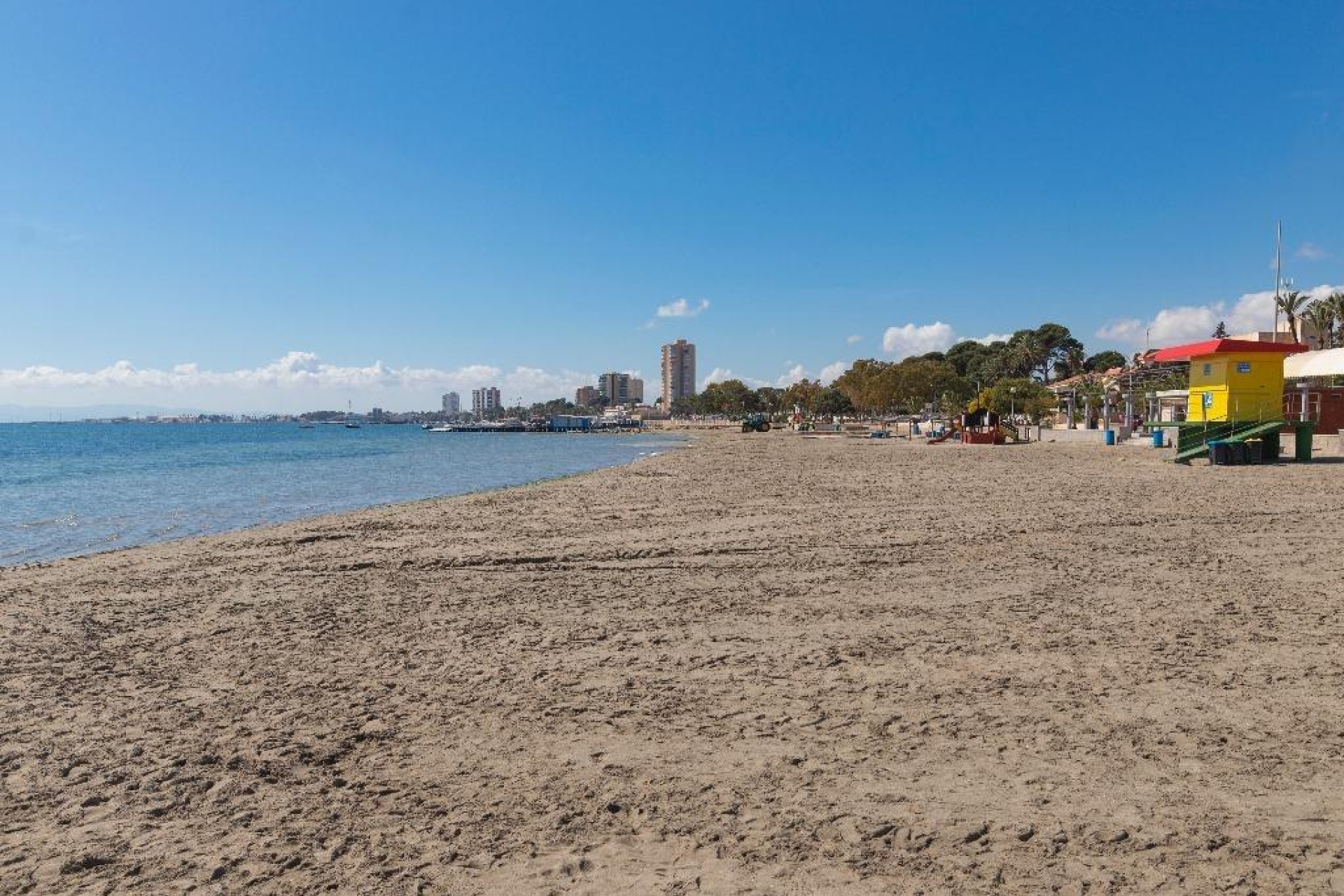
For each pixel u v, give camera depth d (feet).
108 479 130.62
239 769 15.44
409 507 68.64
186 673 22.11
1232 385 92.48
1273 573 31.53
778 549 41.29
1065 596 28.50
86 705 19.54
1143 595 28.22
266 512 78.28
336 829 12.91
